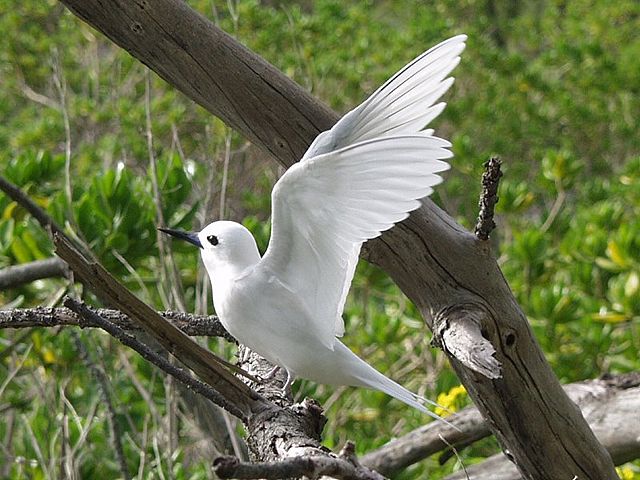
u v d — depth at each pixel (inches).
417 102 233.5
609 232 549.6
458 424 359.9
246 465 175.5
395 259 267.0
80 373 458.6
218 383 241.8
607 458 286.0
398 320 491.5
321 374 248.5
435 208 268.4
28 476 415.8
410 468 404.5
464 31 740.0
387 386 248.1
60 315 249.4
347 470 187.2
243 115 276.7
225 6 676.1
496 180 243.9
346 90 681.0
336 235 227.5
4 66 744.3
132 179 460.8
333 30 727.7
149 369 429.1
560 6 889.5
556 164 572.7
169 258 412.5
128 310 229.3
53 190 463.8
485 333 264.2
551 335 467.8
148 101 394.0
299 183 220.1
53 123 658.2
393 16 926.4
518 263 521.0
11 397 442.9
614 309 473.7
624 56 748.6
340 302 246.5
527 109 720.3
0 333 450.3
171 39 270.1
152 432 447.2
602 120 719.1
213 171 426.9
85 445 419.2
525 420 276.8
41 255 422.0
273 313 242.2
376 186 215.5
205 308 376.8
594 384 345.7
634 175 612.1
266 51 656.4
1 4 755.4
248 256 251.6
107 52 792.3
